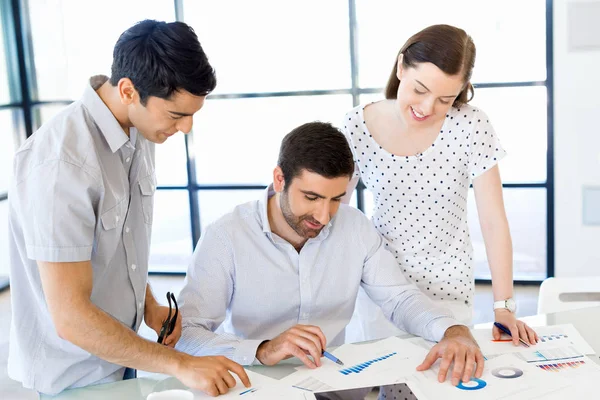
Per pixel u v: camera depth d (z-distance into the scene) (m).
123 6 4.97
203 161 5.08
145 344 1.52
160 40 1.45
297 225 1.78
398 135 2.01
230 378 1.56
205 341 1.72
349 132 2.07
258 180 5.04
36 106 5.18
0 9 4.99
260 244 1.88
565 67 4.27
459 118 1.97
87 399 1.59
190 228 5.16
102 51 5.07
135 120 1.54
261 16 4.77
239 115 4.95
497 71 4.45
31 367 1.65
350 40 4.63
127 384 1.65
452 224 2.07
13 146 5.14
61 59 5.12
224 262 1.86
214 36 4.86
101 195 1.53
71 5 5.03
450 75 1.79
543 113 4.43
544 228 4.59
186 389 1.59
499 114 4.50
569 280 2.21
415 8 4.52
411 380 1.58
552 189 4.43
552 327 1.84
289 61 4.80
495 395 1.50
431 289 2.10
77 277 1.47
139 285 1.74
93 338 1.47
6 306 4.57
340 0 4.64
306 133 1.70
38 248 1.45
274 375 1.63
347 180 1.71
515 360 1.66
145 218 1.75
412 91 1.85
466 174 2.05
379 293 1.96
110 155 1.60
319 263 1.92
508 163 4.55
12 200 1.55
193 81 1.47
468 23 4.45
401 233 2.08
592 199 4.38
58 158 1.46
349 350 1.75
